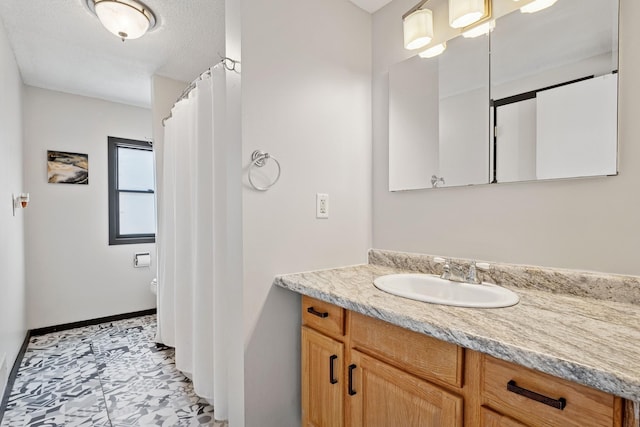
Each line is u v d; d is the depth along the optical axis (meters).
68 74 2.64
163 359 2.34
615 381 0.56
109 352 2.46
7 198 2.00
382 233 1.74
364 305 1.01
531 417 0.71
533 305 0.98
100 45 2.21
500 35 1.28
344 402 1.19
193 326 1.85
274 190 1.40
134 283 3.33
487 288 1.19
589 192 1.07
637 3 0.98
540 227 1.18
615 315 0.89
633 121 0.99
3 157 1.90
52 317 2.88
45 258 2.86
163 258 2.45
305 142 1.49
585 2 1.07
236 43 1.33
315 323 1.33
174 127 2.18
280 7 1.41
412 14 1.48
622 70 1.00
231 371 1.45
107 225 3.19
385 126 1.71
